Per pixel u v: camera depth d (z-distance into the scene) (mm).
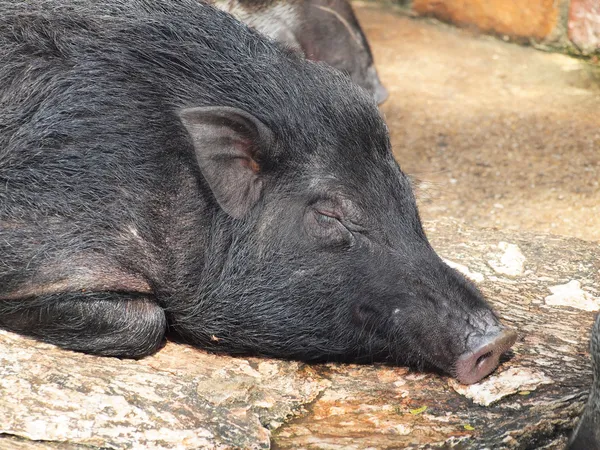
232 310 9992
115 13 10578
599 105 20391
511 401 9453
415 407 9398
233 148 9578
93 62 10188
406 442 8922
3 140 10125
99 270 9688
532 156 18156
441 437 9000
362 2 26281
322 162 9844
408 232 9898
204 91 10117
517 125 19469
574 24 22297
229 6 15977
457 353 9461
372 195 9875
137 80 10133
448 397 9539
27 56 10359
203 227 9945
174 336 10422
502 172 17516
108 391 8898
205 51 10336
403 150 18391
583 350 10328
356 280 9781
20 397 8617
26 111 10172
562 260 12617
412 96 20828
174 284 9969
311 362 10188
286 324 9953
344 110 10031
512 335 9484
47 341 9695
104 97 10047
